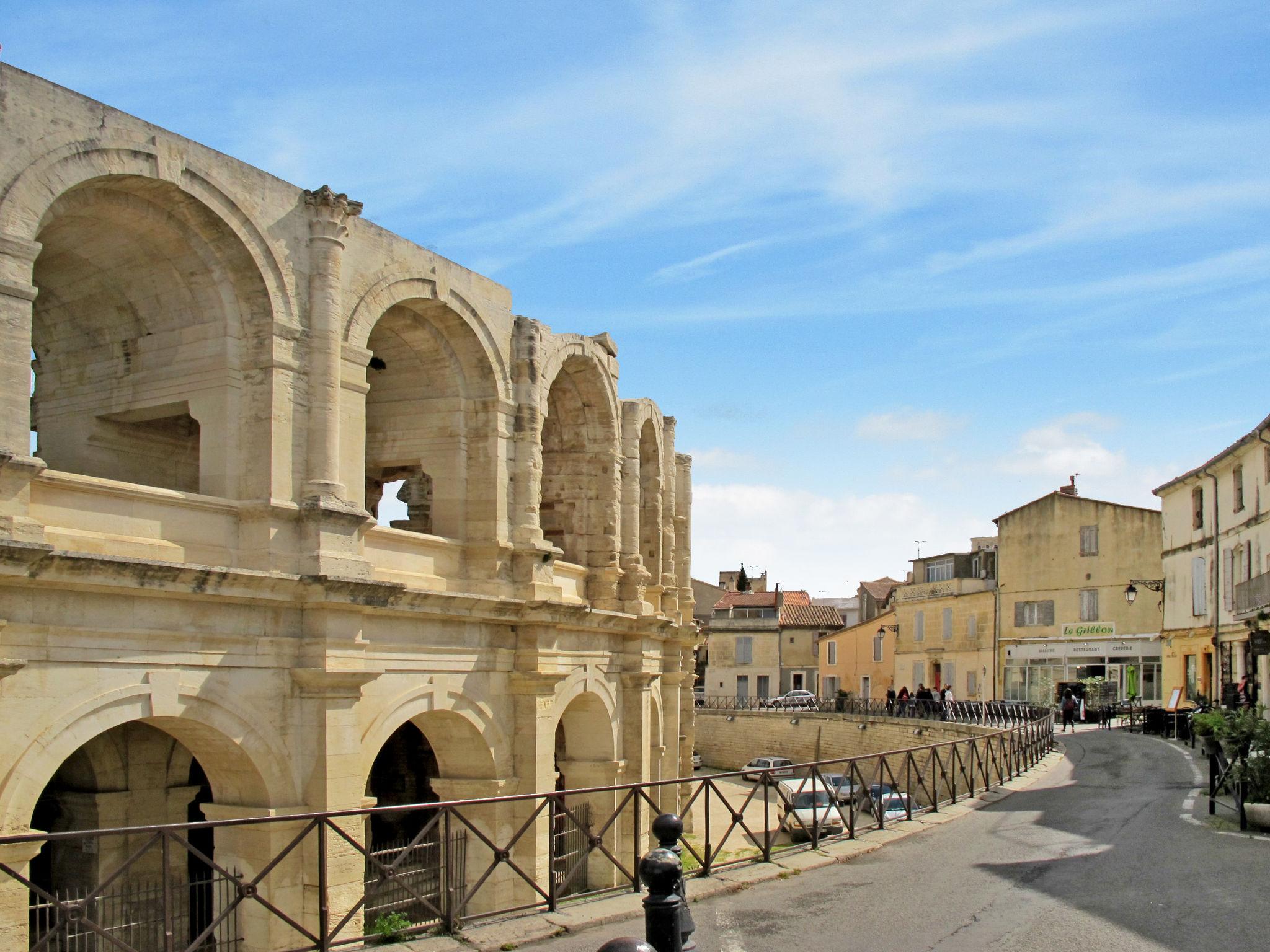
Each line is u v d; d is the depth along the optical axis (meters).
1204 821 21.92
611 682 27.70
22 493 14.97
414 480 30.39
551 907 15.62
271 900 17.58
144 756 20.73
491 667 22.88
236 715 17.39
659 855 10.26
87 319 19.97
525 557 23.67
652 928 9.99
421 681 21.12
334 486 18.86
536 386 24.30
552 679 23.78
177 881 20.75
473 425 23.53
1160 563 60.47
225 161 18.05
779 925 14.85
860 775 23.16
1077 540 63.56
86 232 18.03
